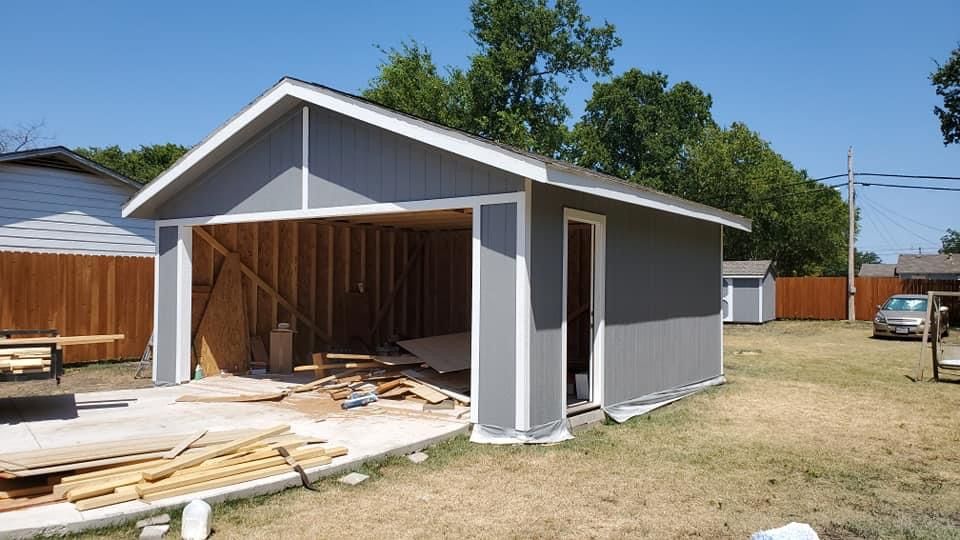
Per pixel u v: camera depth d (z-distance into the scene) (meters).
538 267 6.32
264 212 8.32
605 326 7.65
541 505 4.61
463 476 5.21
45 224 13.24
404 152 7.01
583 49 31.36
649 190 7.95
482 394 6.38
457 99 30.69
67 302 11.42
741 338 19.75
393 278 12.58
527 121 31.22
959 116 23.59
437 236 13.33
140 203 9.18
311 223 10.98
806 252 37.53
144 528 3.77
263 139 8.34
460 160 6.58
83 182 13.84
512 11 30.25
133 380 9.96
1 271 10.66
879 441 6.81
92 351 11.71
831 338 19.59
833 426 7.54
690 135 40.00
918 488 5.21
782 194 35.91
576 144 37.91
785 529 3.23
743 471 5.63
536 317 6.28
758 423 7.68
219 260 10.01
